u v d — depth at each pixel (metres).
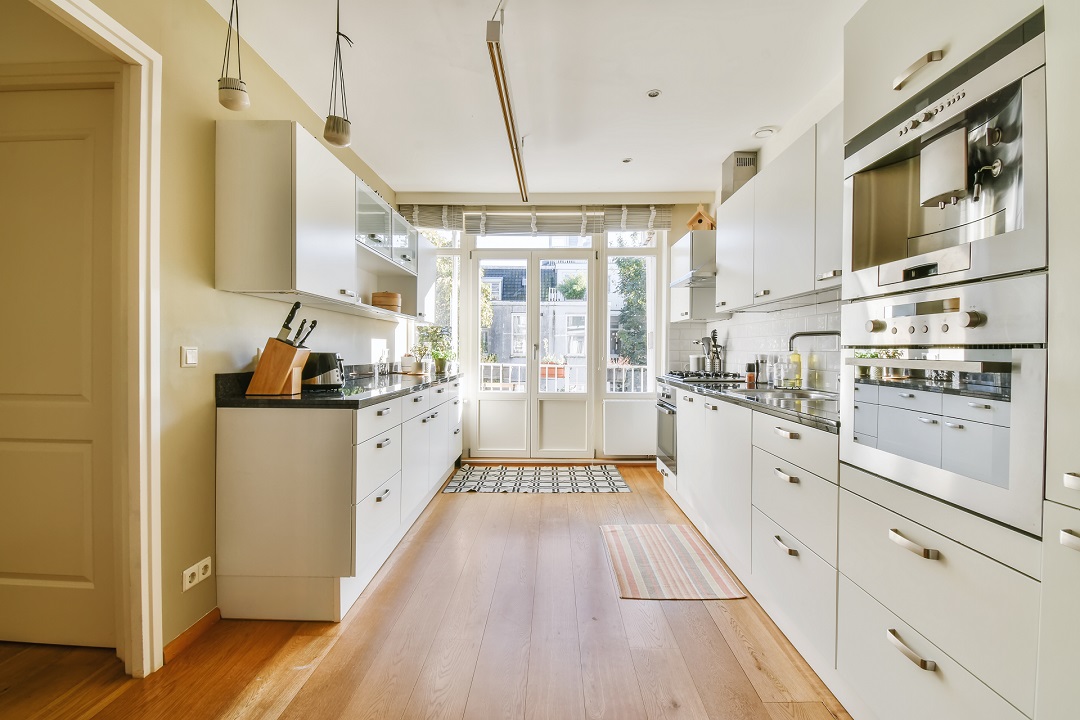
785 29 2.16
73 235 1.71
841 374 1.52
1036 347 0.92
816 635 1.63
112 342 1.64
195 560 1.87
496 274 4.75
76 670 1.65
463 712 1.47
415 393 2.81
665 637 1.87
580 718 1.45
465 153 3.55
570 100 2.78
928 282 1.20
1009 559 0.97
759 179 2.70
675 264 4.27
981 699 1.02
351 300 2.53
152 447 1.65
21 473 1.74
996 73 1.03
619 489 3.83
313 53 2.33
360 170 3.62
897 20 1.33
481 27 2.14
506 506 3.43
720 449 2.54
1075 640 0.84
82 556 1.75
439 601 2.13
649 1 1.98
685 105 2.84
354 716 1.46
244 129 1.99
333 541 1.97
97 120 1.71
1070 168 0.87
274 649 1.79
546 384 4.73
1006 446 0.98
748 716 1.47
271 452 1.98
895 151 1.34
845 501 1.49
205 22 1.93
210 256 1.96
